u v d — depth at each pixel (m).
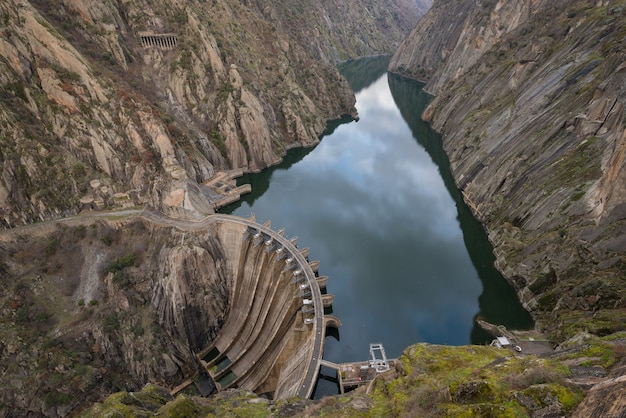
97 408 50.22
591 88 107.56
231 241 114.06
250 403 52.88
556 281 83.75
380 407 42.22
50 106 118.12
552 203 97.94
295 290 96.19
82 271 103.94
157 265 104.81
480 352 47.75
